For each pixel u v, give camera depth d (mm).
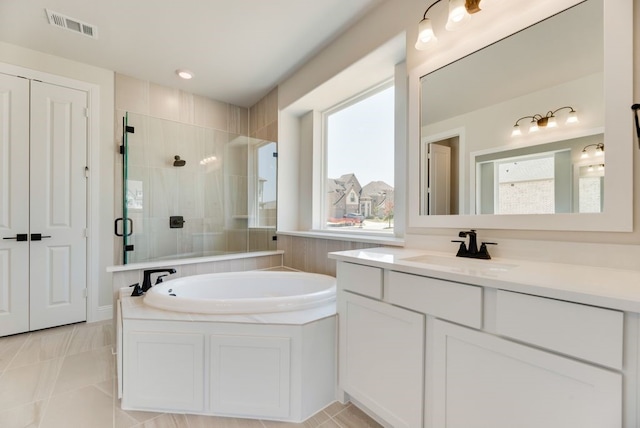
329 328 1474
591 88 1062
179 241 2869
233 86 2984
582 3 1091
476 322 921
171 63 2535
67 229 2494
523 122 1256
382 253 1480
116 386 1608
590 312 707
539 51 1205
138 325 1437
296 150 3076
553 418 774
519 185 1255
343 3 1820
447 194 1522
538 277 875
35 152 2361
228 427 1324
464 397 968
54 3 1788
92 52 2369
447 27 1353
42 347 2082
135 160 2637
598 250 1033
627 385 663
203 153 3057
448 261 1342
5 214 2258
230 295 2266
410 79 1691
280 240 2920
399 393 1170
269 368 1375
